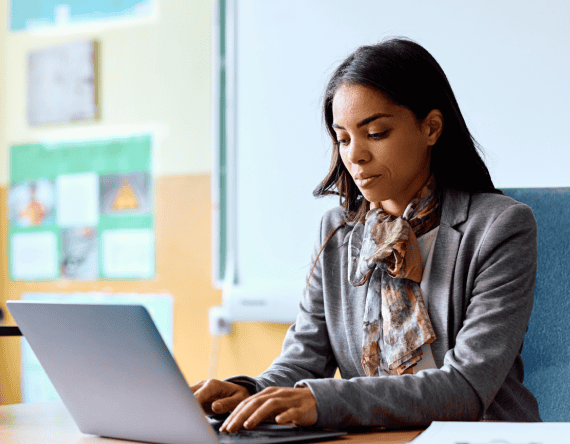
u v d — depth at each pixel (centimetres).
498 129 197
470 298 104
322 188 126
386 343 106
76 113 268
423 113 104
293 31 226
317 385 81
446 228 108
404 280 107
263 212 229
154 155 254
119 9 261
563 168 189
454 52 203
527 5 194
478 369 89
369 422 81
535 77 193
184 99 248
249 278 230
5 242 282
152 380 70
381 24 212
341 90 102
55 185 272
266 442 71
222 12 238
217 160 237
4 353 275
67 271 269
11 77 282
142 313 66
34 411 100
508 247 102
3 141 284
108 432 80
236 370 233
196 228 245
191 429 70
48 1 275
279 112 228
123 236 258
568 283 122
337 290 121
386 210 118
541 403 121
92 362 75
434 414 84
